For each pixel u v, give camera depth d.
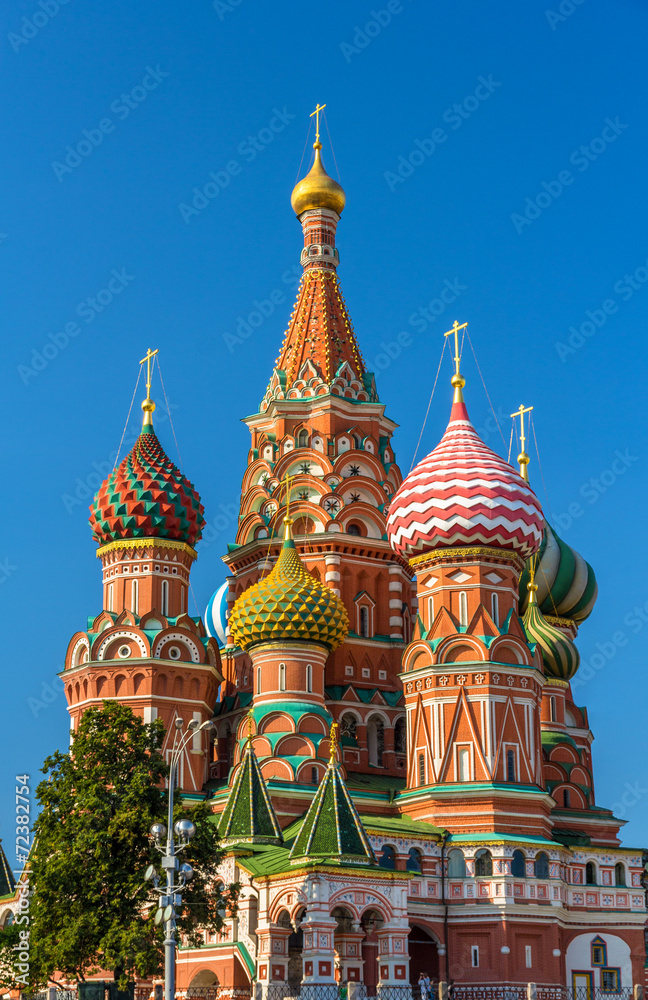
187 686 88.62
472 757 84.31
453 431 92.06
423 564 89.31
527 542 88.88
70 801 64.50
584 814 93.81
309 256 104.88
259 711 85.50
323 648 87.12
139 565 91.19
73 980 72.31
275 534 95.94
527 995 67.31
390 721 92.94
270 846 74.44
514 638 87.06
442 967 80.12
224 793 83.25
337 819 69.06
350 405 99.75
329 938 65.88
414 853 81.56
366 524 97.25
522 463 112.38
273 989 66.69
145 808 62.81
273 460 99.12
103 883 62.41
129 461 93.88
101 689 87.94
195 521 93.12
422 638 88.00
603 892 88.38
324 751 84.19
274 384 101.94
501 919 80.25
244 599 87.12
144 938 60.34
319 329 102.06
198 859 64.06
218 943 72.50
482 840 82.06
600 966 86.88
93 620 90.12
